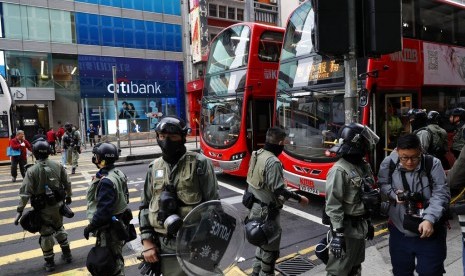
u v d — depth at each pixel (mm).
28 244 5961
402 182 2932
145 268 2689
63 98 28094
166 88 33000
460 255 4461
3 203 8875
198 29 32062
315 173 6996
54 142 19781
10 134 16656
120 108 30297
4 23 25359
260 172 3793
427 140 5492
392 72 6680
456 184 2760
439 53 7844
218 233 2572
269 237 3559
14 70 25812
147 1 31734
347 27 3596
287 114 7949
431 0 7758
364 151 2953
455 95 8297
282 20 39594
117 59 30328
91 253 3506
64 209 4867
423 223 2717
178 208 2617
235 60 9844
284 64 8289
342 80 6707
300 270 4629
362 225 2992
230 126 9703
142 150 19797
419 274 2969
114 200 3492
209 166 2758
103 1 29516
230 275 4445
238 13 35875
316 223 6609
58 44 27562
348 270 3059
